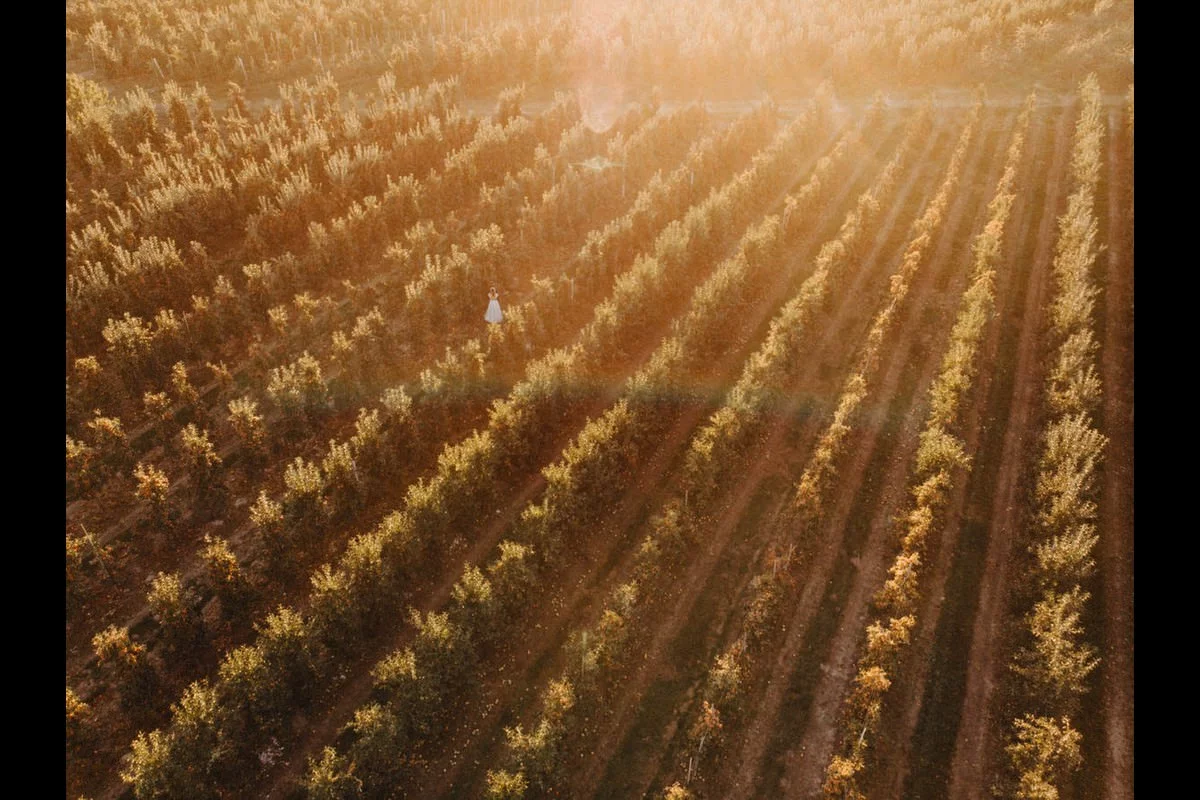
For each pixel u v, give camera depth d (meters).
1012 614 29.02
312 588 28.97
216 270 42.69
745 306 45.09
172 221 43.88
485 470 31.16
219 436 34.69
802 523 32.16
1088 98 66.56
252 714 23.72
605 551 31.30
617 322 40.12
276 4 74.94
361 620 26.61
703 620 28.77
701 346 40.50
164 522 29.30
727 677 24.94
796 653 27.72
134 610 27.64
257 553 29.95
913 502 33.81
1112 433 36.53
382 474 32.44
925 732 25.33
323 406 35.53
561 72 74.94
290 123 55.91
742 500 33.75
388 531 27.59
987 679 27.02
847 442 36.59
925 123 66.50
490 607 26.08
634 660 27.23
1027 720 25.28
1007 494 34.19
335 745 24.31
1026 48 78.00
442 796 23.22
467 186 52.50
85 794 22.52
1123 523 32.41
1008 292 46.94
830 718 25.73
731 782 23.84
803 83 77.56
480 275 43.22
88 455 30.70
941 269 49.34
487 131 54.72
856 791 22.31
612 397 38.78
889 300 46.53
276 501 32.06
